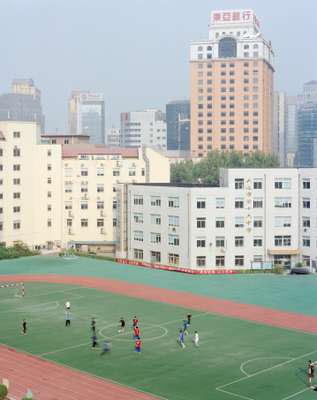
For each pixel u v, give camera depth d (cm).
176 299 9975
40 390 5994
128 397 5797
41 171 15838
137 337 7488
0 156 15125
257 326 8288
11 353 7169
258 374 6400
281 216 13062
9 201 15350
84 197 15988
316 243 12962
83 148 16662
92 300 9938
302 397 5762
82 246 16062
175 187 13025
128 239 14050
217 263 12900
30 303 9756
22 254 14788
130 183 14712
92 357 6994
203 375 6375
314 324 8400
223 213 12862
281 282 11569
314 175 12912
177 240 13038
